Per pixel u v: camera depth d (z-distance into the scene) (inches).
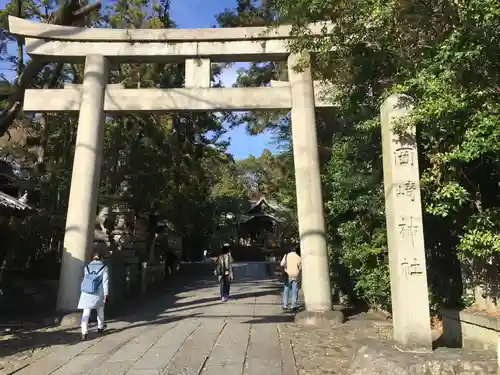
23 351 269.1
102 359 250.7
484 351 213.5
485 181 254.1
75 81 606.2
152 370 227.5
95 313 406.3
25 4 518.3
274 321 371.9
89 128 393.4
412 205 235.1
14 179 650.2
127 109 399.5
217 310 438.0
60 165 650.2
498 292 236.8
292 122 394.9
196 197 892.6
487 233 207.0
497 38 185.8
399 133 240.4
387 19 233.1
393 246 235.6
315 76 386.6
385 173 247.9
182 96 398.3
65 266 375.6
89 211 385.7
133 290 597.3
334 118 430.6
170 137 721.6
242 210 1530.5
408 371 190.1
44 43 402.6
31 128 722.2
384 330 326.0
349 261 391.2
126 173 666.8
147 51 404.5
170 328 344.2
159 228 992.2
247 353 262.1
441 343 270.7
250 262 1387.8
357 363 217.5
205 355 257.9
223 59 412.5
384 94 258.8
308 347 276.1
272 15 462.9
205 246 1349.7
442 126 214.2
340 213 409.7
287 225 659.4
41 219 558.3
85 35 404.5
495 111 192.4
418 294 225.8
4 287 490.9
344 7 264.5
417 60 241.6
